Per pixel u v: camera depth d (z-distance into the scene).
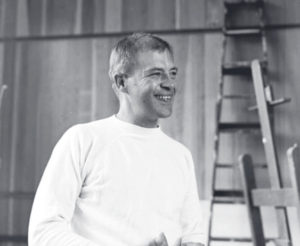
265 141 3.74
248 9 4.50
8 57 4.78
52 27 4.77
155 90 1.58
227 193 4.05
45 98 4.70
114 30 4.69
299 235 4.02
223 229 4.26
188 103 4.49
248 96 4.08
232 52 4.47
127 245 1.50
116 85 1.68
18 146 4.67
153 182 1.59
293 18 4.41
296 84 4.35
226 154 4.38
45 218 1.45
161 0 4.66
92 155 1.56
